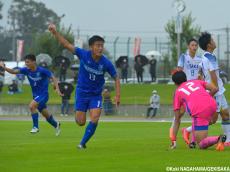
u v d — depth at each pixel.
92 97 37.28
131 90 128.62
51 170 27.53
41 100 52.03
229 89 124.81
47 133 54.81
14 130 59.16
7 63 146.88
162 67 141.75
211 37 38.75
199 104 35.09
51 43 152.25
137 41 139.12
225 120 38.97
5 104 113.25
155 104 103.69
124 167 28.12
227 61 135.12
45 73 51.91
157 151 34.28
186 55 42.94
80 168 28.00
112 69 36.97
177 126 35.97
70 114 109.81
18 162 30.05
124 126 68.69
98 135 52.19
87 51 37.00
